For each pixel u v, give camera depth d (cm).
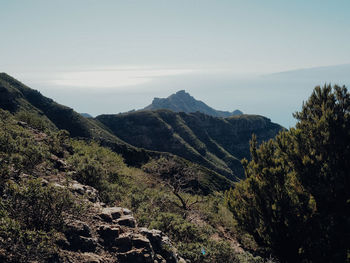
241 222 1143
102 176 1291
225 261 1031
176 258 759
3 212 475
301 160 1084
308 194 1039
